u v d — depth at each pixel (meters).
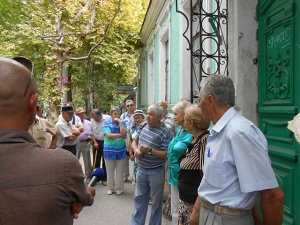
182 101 5.22
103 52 19.06
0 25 17.44
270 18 4.33
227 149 2.81
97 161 11.23
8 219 1.67
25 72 1.84
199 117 4.13
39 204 1.69
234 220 2.81
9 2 17.78
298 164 3.65
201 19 5.10
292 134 3.77
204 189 2.98
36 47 15.83
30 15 15.43
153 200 6.09
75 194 1.78
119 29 20.47
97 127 11.12
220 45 5.15
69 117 8.34
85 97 20.92
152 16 15.58
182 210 4.27
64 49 13.91
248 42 4.75
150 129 6.08
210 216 2.90
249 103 4.72
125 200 8.83
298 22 3.66
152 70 18.22
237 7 4.73
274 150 4.15
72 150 8.33
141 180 6.15
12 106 1.78
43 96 13.15
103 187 10.24
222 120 2.88
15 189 1.69
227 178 2.81
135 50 22.75
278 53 4.12
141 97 24.16
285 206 3.88
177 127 5.67
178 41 9.77
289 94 3.88
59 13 14.09
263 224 2.82
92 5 15.23
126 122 10.38
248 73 4.73
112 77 21.86
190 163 4.15
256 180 2.68
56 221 1.72
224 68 5.17
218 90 2.93
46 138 4.46
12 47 15.39
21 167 1.73
